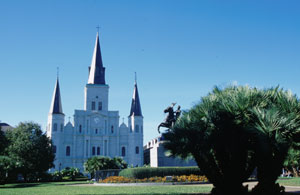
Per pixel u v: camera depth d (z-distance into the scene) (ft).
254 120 36.81
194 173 80.64
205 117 39.34
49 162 178.09
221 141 38.93
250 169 40.52
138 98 282.97
